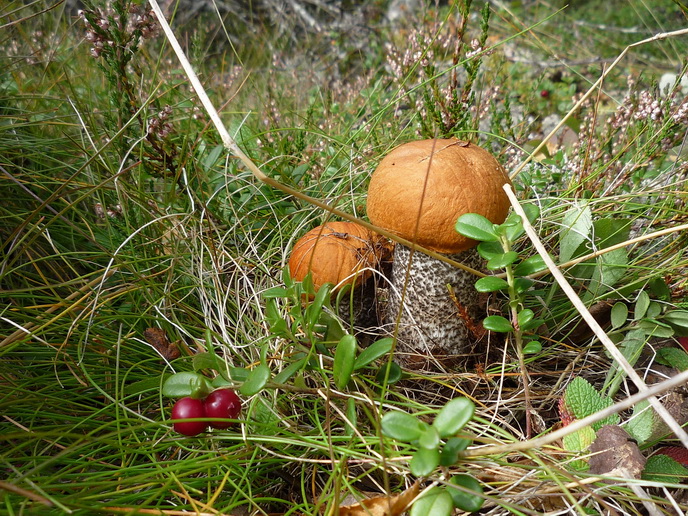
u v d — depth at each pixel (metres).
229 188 0.22
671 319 0.16
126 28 0.18
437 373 0.16
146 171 0.19
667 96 0.20
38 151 0.21
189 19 0.49
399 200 0.14
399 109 0.29
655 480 0.12
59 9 0.31
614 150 0.24
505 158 0.25
